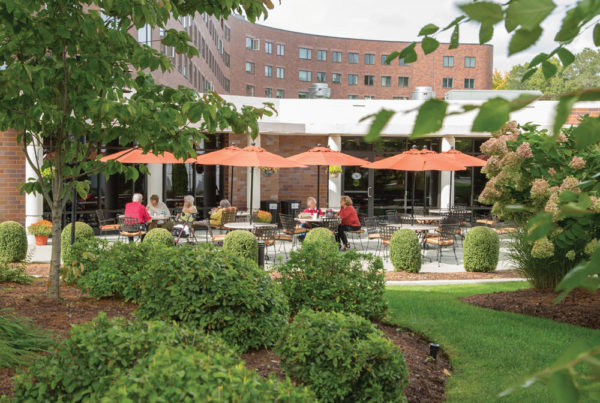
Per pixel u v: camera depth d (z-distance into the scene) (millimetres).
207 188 21047
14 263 11219
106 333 3252
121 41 5355
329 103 21047
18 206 15844
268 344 5406
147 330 3424
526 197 7328
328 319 4691
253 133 6078
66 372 3098
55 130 6457
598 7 580
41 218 15914
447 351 6133
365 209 22297
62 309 6152
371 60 69062
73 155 6562
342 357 4258
